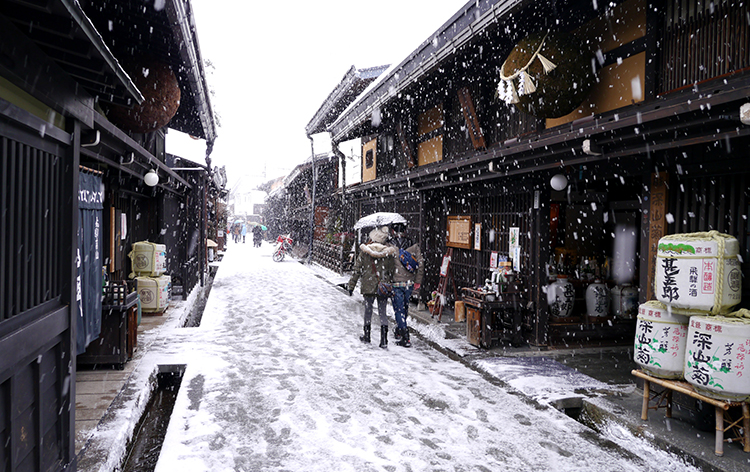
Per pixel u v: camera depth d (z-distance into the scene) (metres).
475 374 6.02
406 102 11.46
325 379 5.76
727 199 4.30
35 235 2.84
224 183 24.64
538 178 6.95
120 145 5.48
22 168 2.65
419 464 3.65
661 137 4.05
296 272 19.78
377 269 7.37
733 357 3.50
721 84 4.11
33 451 2.74
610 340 7.68
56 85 2.96
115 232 7.68
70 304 3.27
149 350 6.82
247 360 6.54
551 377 5.72
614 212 8.62
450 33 7.10
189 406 4.77
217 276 17.97
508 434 4.23
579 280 7.86
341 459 3.71
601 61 5.70
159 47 6.94
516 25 6.75
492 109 8.05
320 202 26.66
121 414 4.30
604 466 3.67
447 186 8.81
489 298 7.08
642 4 5.18
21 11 2.29
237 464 3.59
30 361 2.65
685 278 3.92
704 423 4.02
